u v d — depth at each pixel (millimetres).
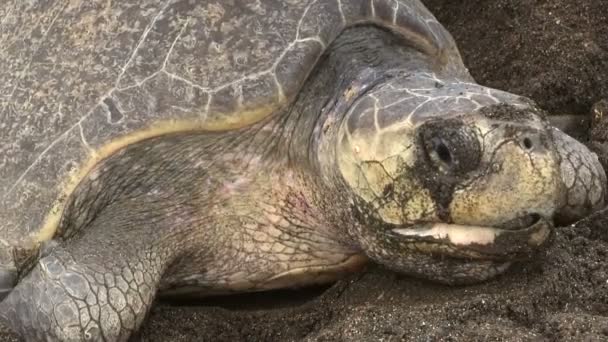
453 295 873
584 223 946
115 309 884
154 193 948
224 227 952
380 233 871
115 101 936
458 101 841
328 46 940
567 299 863
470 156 812
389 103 862
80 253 906
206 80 926
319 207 928
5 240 961
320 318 912
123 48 956
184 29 946
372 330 852
